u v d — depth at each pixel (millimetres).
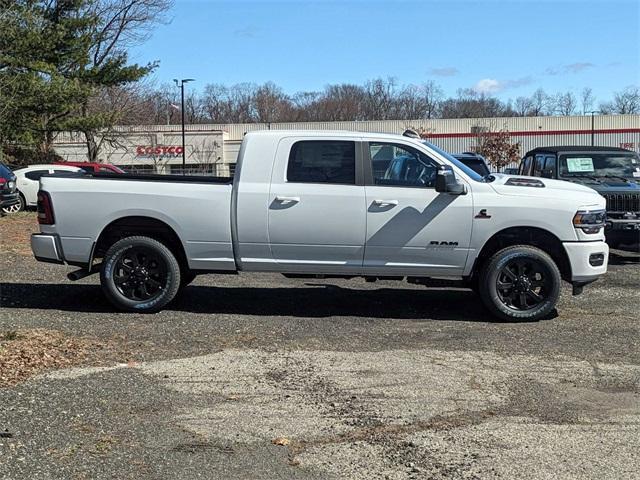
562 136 58531
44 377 5352
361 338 6770
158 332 6844
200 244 7535
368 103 91312
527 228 7480
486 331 7082
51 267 10766
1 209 18297
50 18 27281
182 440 4320
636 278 10305
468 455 4168
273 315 7699
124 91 46281
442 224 7363
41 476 3795
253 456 4129
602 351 6375
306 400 5047
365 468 3992
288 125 67062
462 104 91375
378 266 7492
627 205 11375
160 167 55781
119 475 3842
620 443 4352
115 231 7730
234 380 5449
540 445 4312
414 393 5223
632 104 87812
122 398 4984
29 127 27031
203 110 90312
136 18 37625
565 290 9336
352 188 7398
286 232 7422
